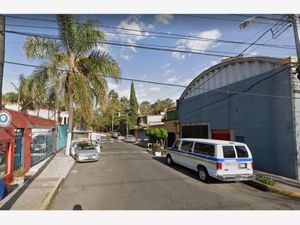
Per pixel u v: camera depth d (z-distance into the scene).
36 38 15.12
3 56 6.83
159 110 69.25
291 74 9.26
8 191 7.13
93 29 16.11
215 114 14.89
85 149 15.09
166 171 11.09
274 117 10.12
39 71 16.12
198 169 9.46
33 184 8.02
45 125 15.62
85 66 17.58
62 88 16.44
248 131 11.79
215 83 15.23
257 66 11.63
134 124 56.34
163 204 6.25
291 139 9.19
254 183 8.36
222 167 8.15
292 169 9.10
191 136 17.95
